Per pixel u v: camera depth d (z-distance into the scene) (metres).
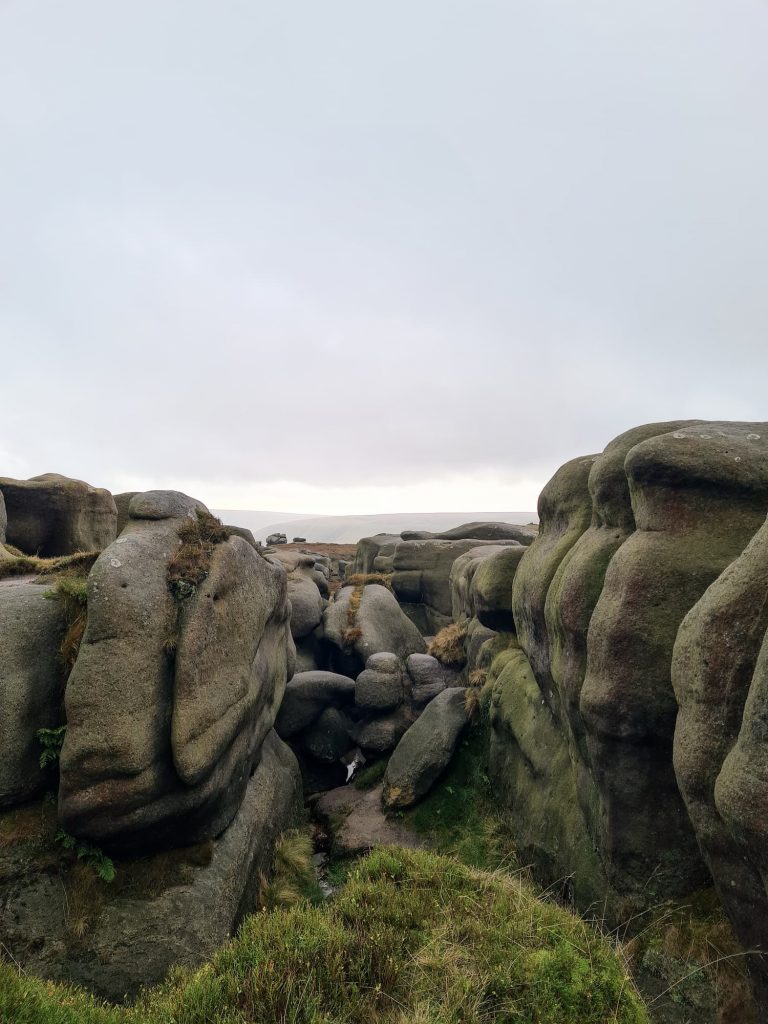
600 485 8.09
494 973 5.05
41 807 7.26
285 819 11.36
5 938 6.39
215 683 8.09
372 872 6.64
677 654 5.62
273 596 11.07
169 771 7.30
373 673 15.38
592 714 6.99
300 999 4.55
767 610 4.84
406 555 28.12
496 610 14.09
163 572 7.88
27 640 7.52
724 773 4.67
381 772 14.10
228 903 7.84
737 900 4.96
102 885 7.09
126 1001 6.35
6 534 21.00
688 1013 5.63
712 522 6.65
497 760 11.86
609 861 7.07
